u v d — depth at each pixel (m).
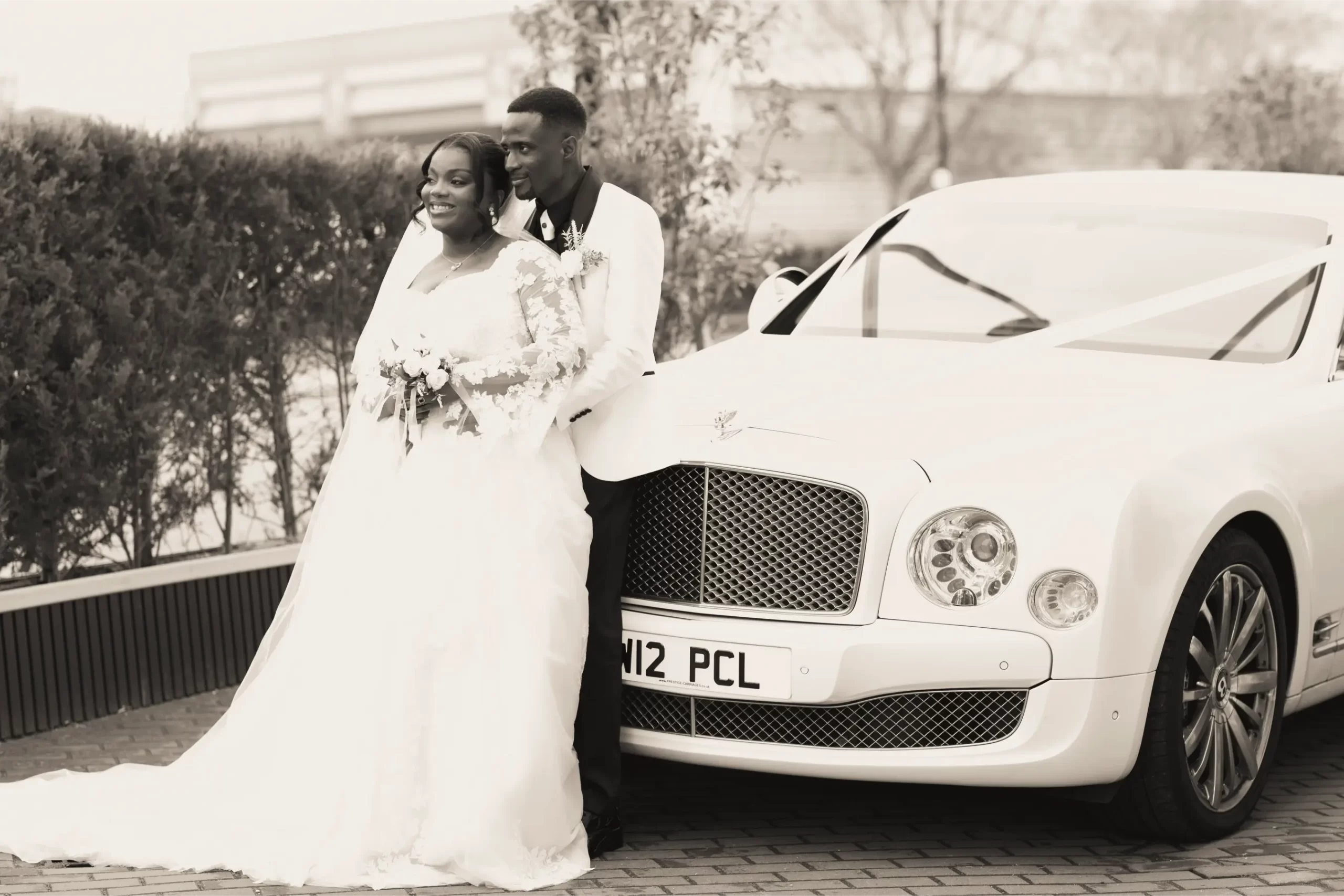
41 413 5.87
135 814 4.59
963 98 28.61
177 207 6.44
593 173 4.58
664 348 9.09
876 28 28.16
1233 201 5.64
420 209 4.69
